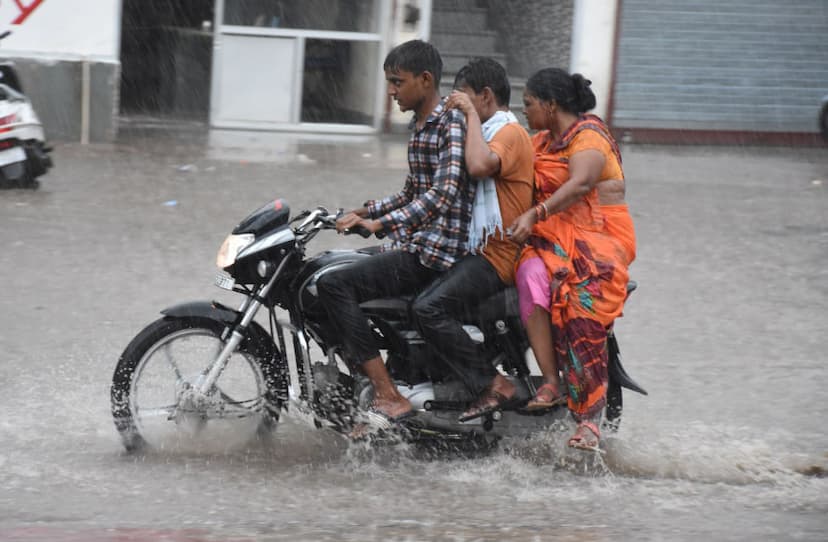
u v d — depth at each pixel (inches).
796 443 484.7
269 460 441.4
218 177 1135.0
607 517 391.2
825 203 1162.0
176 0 1585.9
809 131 1667.1
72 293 684.7
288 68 1508.4
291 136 1481.3
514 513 392.8
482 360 435.5
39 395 505.0
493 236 432.1
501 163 419.8
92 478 413.7
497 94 437.1
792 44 1647.4
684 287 780.6
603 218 440.8
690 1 1604.3
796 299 759.7
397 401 431.2
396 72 427.2
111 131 1347.2
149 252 800.9
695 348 634.2
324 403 437.1
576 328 430.9
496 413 438.9
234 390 462.9
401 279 427.8
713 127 1647.4
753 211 1097.4
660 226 1002.1
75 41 1325.0
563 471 442.3
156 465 430.3
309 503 396.5
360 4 1514.5
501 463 447.5
